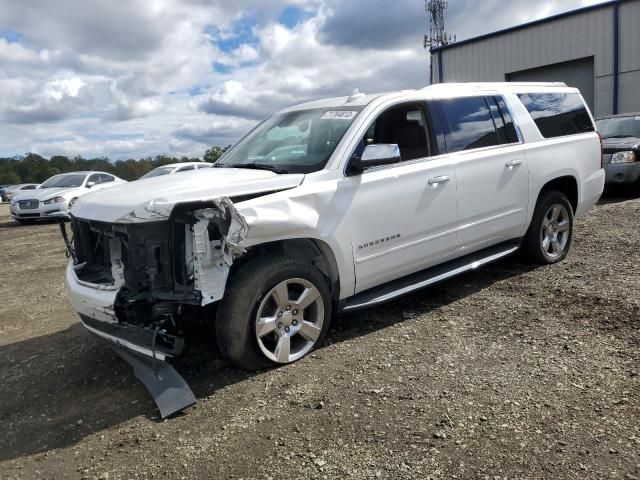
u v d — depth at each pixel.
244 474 2.67
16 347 4.81
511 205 5.32
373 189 4.20
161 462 2.83
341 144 4.15
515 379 3.43
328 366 3.79
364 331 4.43
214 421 3.19
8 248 11.23
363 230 4.15
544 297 4.95
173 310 3.48
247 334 3.61
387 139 4.73
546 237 5.93
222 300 3.56
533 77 22.30
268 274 3.62
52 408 3.56
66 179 17.33
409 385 3.44
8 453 3.06
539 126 5.72
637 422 2.86
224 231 3.35
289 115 4.98
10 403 3.69
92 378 3.98
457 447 2.76
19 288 7.21
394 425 3.00
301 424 3.08
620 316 4.33
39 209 15.73
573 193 6.18
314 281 3.87
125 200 3.56
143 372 3.73
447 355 3.86
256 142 4.88
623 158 10.52
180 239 3.44
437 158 4.70
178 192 3.47
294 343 3.98
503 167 5.19
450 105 4.95
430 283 4.65
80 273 3.93
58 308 6.03
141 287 3.46
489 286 5.41
